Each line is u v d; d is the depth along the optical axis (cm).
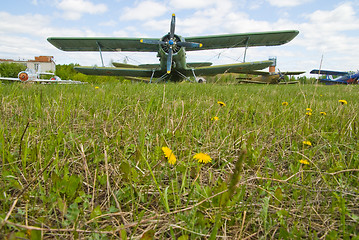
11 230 61
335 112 220
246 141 138
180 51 1224
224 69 1412
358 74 2464
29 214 71
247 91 470
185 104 233
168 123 158
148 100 254
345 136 155
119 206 76
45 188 84
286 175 106
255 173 107
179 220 72
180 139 142
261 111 238
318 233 74
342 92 586
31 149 104
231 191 60
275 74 1933
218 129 160
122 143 130
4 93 258
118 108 207
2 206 74
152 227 72
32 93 267
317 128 181
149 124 161
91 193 90
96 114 176
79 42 1348
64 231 66
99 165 112
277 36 1304
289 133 164
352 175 104
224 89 460
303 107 251
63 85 399
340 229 74
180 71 1425
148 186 86
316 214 80
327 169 116
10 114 166
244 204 83
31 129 129
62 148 121
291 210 83
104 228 70
